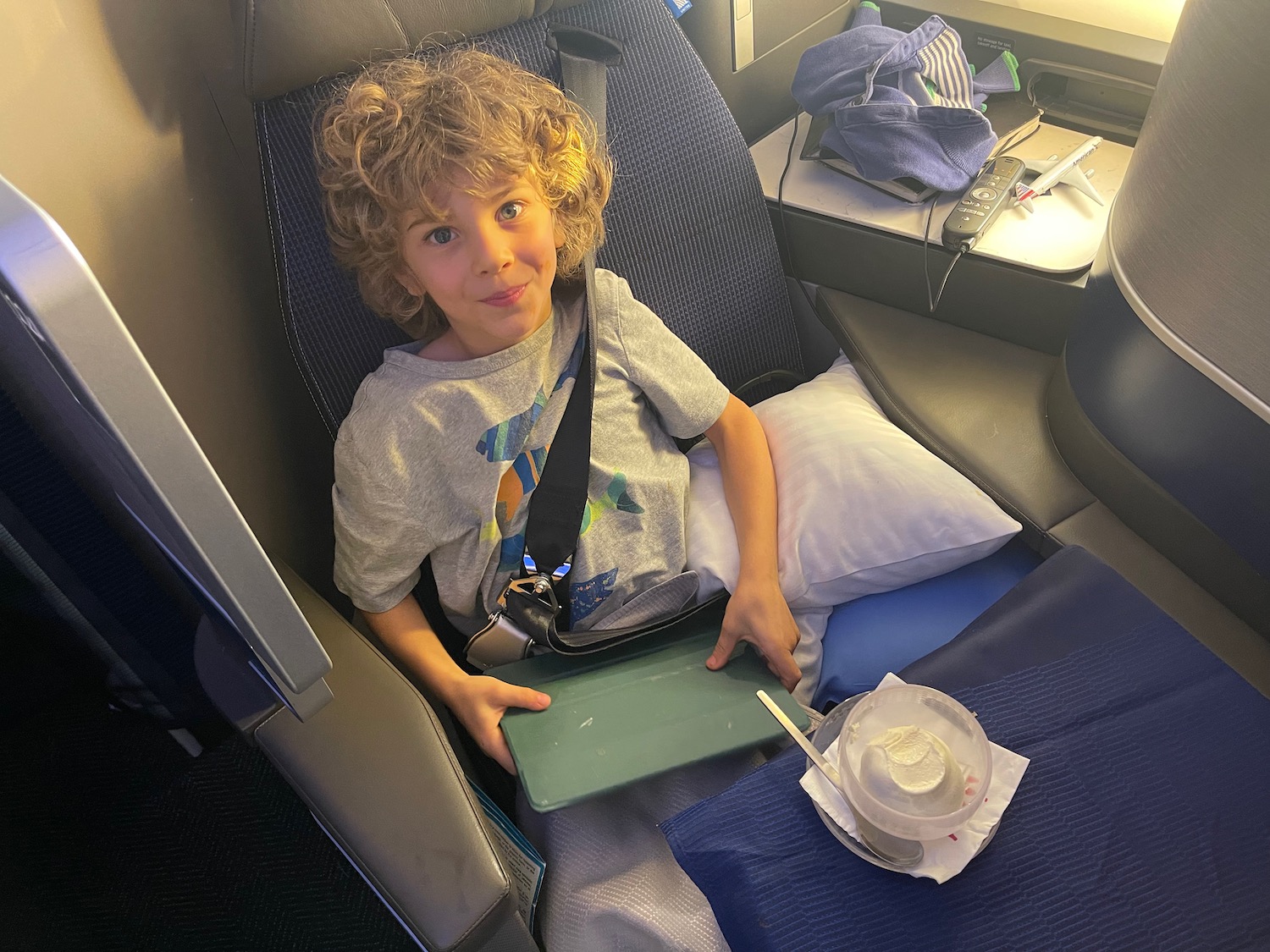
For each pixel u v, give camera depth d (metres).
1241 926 0.68
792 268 1.44
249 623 0.57
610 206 1.21
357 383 1.10
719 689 1.02
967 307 1.31
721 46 1.38
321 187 1.01
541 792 0.89
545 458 1.06
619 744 0.94
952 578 1.18
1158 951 0.67
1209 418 0.91
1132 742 0.78
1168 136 0.90
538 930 0.97
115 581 0.88
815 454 1.15
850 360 1.34
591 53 1.15
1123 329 1.00
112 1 0.95
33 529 0.80
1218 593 1.01
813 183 1.41
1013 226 1.30
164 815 1.30
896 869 0.71
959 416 1.21
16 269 0.41
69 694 1.11
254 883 1.24
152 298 0.99
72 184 0.88
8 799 1.29
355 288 1.07
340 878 1.25
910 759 0.72
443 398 1.02
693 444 1.24
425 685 1.03
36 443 0.76
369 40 1.01
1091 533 1.08
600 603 1.09
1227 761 0.77
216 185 1.14
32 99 0.83
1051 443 1.17
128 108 0.97
